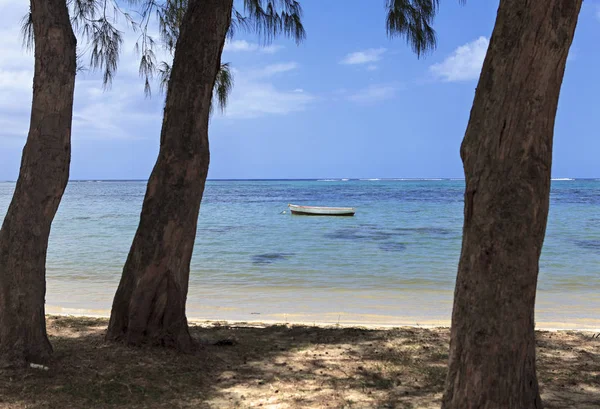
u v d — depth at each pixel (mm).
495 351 3088
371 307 9906
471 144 3146
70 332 6535
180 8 7289
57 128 4676
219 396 4660
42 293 4867
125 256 17453
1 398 4238
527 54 2969
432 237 23406
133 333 5754
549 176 3096
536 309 9852
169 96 5754
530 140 3008
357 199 65062
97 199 67875
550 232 25391
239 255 17906
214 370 5387
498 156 3037
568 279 13297
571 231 25875
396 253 18266
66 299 10586
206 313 9250
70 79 4727
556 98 3070
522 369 3127
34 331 4812
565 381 5223
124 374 4953
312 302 10406
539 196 3039
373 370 5520
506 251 3045
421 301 10523
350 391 4875
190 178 5699
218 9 5684
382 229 27203
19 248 4695
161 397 4551
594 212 39031
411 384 5094
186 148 5660
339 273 14250
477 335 3117
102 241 21828
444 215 36844
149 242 5703
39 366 4719
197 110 5688
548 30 2945
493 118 3051
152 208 5715
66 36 4695
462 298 3195
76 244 20781
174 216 5664
